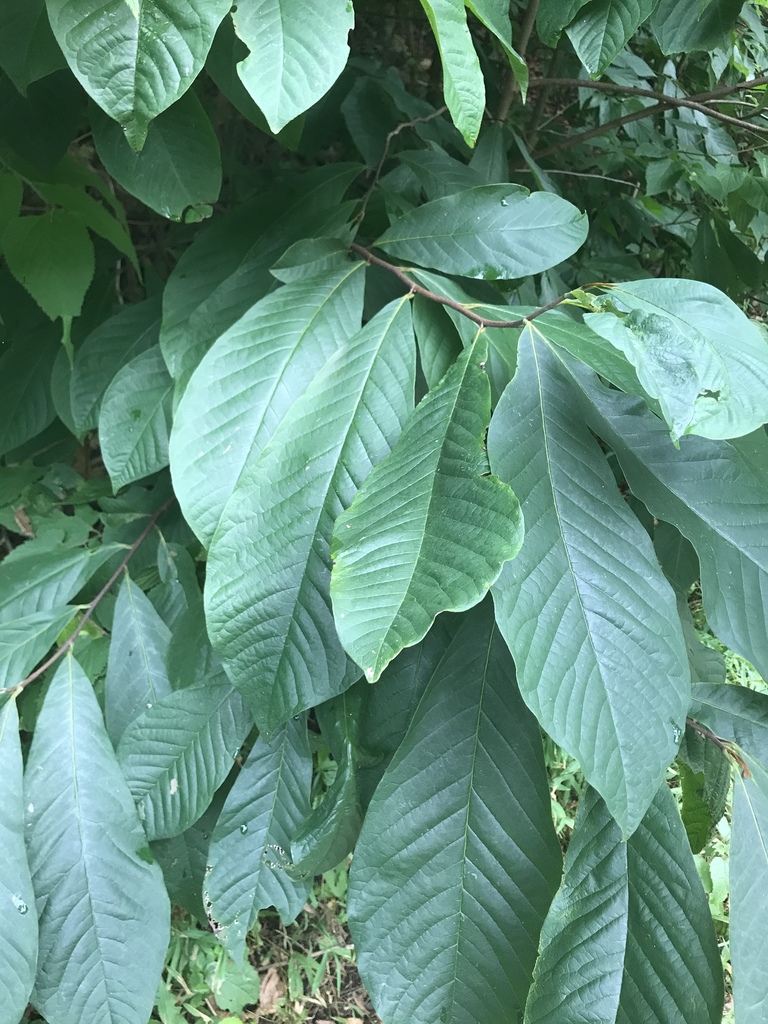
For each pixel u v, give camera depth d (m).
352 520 0.49
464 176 0.92
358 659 0.40
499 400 0.57
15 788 0.71
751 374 0.44
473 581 0.41
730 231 1.33
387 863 0.64
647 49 1.54
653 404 0.52
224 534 0.58
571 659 0.51
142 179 0.78
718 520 0.57
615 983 0.59
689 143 1.51
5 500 1.14
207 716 0.80
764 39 1.34
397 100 1.14
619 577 0.53
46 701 0.77
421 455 0.51
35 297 0.86
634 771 0.50
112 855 0.76
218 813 0.96
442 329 0.66
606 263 1.38
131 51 0.45
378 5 1.44
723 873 1.61
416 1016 0.63
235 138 1.37
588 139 1.38
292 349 0.65
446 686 0.67
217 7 0.44
